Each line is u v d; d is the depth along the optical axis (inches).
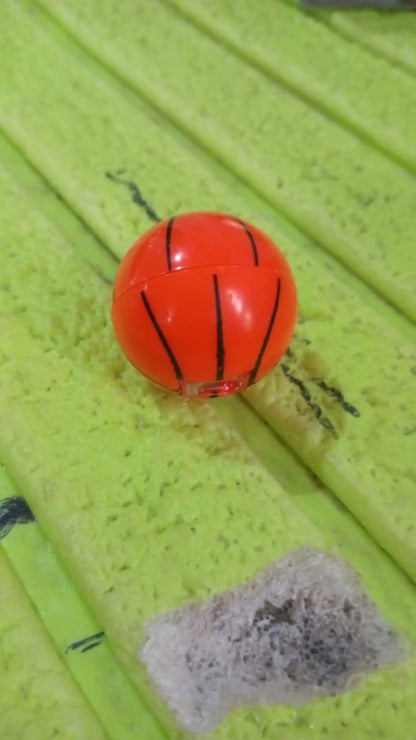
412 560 10.8
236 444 11.4
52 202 13.2
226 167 13.7
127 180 13.2
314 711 10.1
